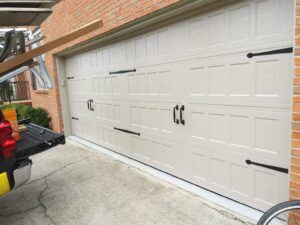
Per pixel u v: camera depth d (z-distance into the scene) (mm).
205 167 3150
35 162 4766
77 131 6398
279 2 2232
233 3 2566
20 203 3260
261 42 2398
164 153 3764
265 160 2520
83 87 5703
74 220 2803
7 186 2408
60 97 6355
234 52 2627
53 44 2281
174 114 3416
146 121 4008
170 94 3465
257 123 2537
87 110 5730
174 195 3160
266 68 2396
